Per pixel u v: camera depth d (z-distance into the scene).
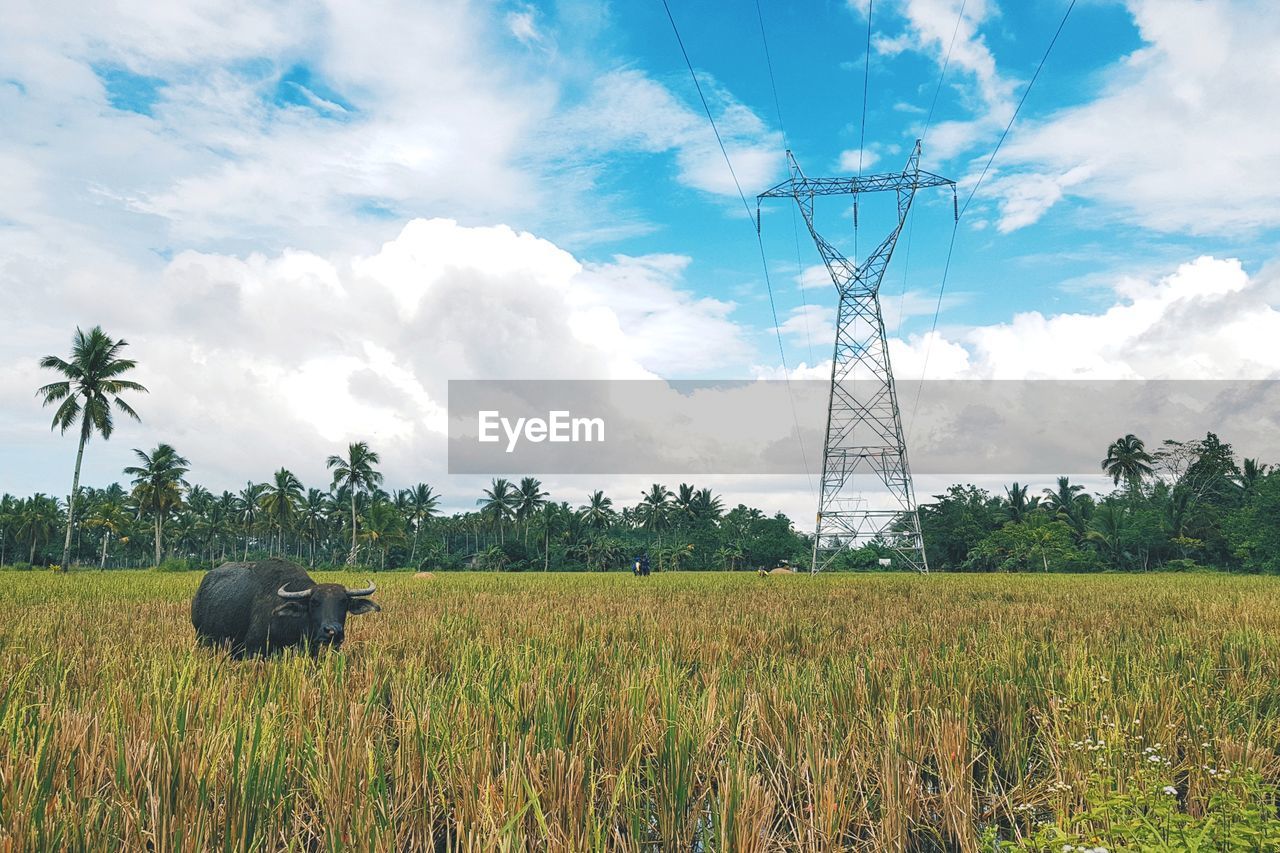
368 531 73.38
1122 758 4.74
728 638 10.49
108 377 44.72
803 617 13.81
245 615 9.45
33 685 6.50
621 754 4.92
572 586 26.88
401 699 5.95
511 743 4.77
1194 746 5.10
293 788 4.33
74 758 4.25
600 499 92.88
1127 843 3.55
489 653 8.37
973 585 27.78
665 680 6.52
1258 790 4.00
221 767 4.24
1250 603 16.58
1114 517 67.50
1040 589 24.91
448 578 37.38
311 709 5.66
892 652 8.80
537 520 90.19
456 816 4.09
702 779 4.81
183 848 3.49
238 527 96.12
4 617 12.47
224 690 6.04
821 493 43.25
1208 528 65.00
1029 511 75.19
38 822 3.42
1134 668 7.27
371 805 3.84
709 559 88.69
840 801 4.33
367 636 10.78
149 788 3.74
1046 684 6.83
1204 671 7.29
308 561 105.25
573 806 4.02
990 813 4.68
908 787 4.61
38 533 81.94
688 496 94.00
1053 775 4.93
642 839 4.20
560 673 6.80
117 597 18.47
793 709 5.67
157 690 5.63
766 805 4.14
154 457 65.00
